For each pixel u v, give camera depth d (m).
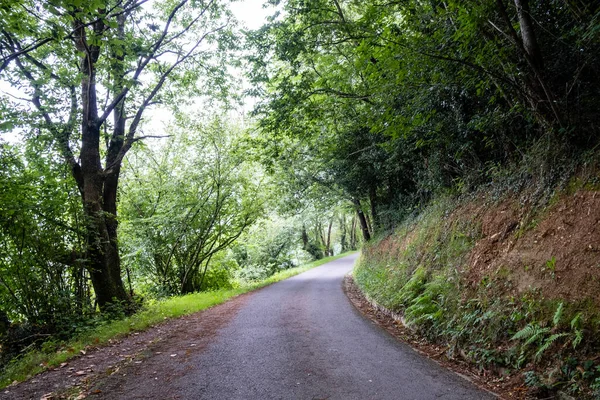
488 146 9.47
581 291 4.74
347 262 36.94
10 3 7.05
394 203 17.64
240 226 24.44
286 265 41.84
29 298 10.70
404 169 15.14
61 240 11.48
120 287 13.14
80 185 12.56
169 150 21.95
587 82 6.19
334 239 67.19
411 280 9.62
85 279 12.50
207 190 22.00
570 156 6.31
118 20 13.18
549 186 6.54
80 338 8.90
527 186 7.28
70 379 5.66
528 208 6.89
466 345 5.89
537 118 6.75
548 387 4.19
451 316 6.86
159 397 4.72
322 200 25.09
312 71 16.27
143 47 11.01
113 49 8.37
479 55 6.62
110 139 14.90
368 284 14.62
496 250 7.07
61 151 12.10
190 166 21.64
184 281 23.09
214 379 5.31
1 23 7.57
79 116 13.01
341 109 16.09
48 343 8.54
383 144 13.16
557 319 4.56
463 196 10.09
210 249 24.11
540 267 5.66
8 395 5.12
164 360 6.46
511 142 8.33
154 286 22.52
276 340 7.57
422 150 12.95
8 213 9.80
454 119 9.54
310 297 14.94
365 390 4.67
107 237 12.74
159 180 21.72
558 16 6.47
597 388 3.74
